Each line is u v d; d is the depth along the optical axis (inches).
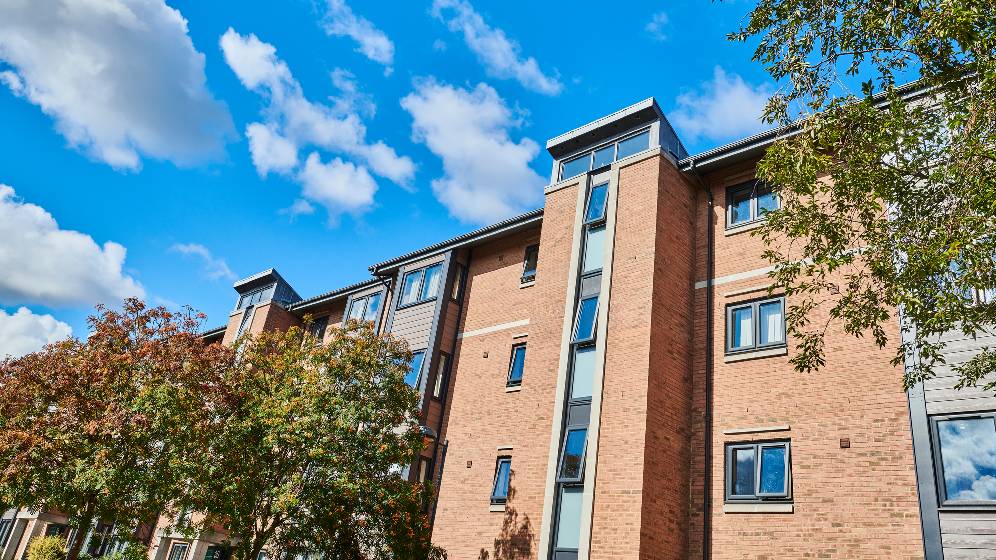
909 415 488.4
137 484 655.1
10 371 762.2
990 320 362.0
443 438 811.4
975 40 331.6
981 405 456.8
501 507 686.5
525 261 855.7
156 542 1082.7
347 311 1127.6
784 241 622.5
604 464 573.3
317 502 569.3
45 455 679.7
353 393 637.9
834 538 495.2
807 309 428.1
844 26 379.2
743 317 627.2
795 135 435.2
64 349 781.9
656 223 650.8
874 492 491.2
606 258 673.6
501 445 730.8
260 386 671.1
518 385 759.7
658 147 700.0
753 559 525.3
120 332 767.1
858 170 378.9
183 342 714.8
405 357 692.7
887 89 382.6
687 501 577.9
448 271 913.5
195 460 596.1
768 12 405.1
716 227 686.5
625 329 621.9
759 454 558.6
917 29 364.5
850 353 543.5
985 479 441.4
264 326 1230.9
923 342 387.2
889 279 377.4
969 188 343.6
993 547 423.2
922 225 368.2
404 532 598.9
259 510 591.2
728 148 679.7
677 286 652.1
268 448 599.8
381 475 615.5
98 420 672.4
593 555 544.7
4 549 1263.5
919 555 455.5
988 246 332.5
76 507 712.4
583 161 800.9
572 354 659.4
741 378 597.6
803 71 395.9
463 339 872.3
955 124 340.5
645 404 570.9
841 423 526.6
